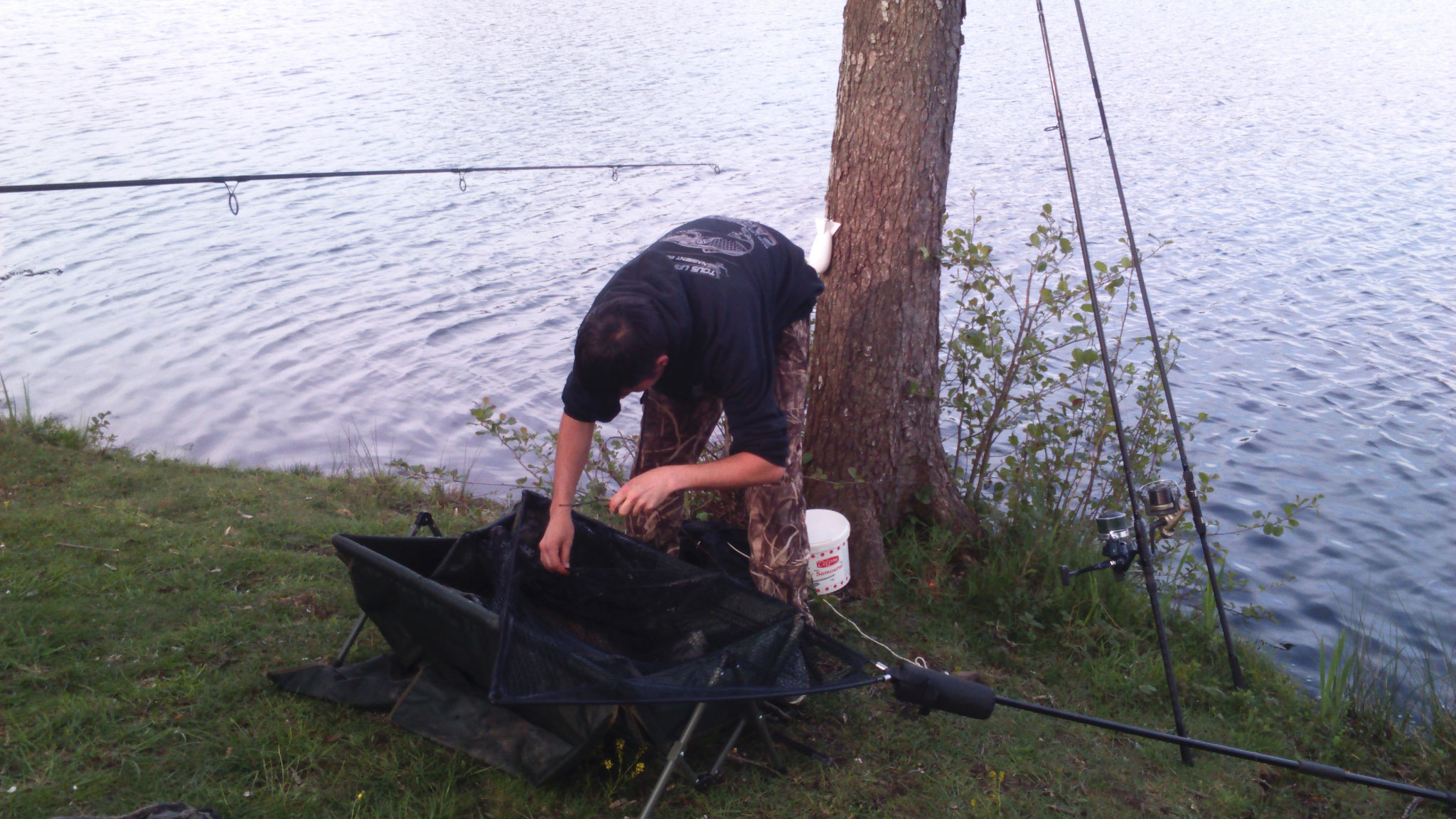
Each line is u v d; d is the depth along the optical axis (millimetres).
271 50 30438
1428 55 28609
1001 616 3791
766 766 2744
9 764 2445
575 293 11656
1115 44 31875
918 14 3602
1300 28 34969
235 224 14359
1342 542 6258
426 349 10008
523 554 2896
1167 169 16953
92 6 40500
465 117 20984
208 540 3799
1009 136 19391
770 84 24516
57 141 18250
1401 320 10344
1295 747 3324
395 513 4738
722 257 2518
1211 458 7492
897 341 3875
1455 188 15367
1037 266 4324
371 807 2441
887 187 3744
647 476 2385
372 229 14180
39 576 3340
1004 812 2705
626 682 2332
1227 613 5145
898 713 3088
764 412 2443
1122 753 3078
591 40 32875
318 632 3176
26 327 10414
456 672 2771
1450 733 3482
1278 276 11805
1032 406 4785
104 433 7969
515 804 2471
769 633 2691
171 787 2430
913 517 4180
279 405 8695
